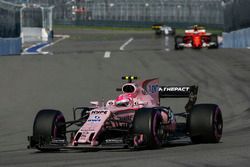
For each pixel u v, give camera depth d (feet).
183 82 270.05
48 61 348.79
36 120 119.44
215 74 290.76
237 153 103.35
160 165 90.53
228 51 407.23
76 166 92.27
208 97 233.96
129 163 93.56
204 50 425.28
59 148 114.73
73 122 120.98
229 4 560.20
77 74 297.53
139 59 353.92
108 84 267.59
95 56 371.15
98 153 110.73
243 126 170.81
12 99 241.14
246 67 311.47
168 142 128.36
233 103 221.05
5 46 446.60
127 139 111.04
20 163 99.81
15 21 506.89
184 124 139.74
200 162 92.63
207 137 124.36
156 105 130.93
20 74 301.43
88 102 230.89
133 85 125.80
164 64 329.72
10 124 192.44
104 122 114.52
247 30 475.31
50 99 238.89
